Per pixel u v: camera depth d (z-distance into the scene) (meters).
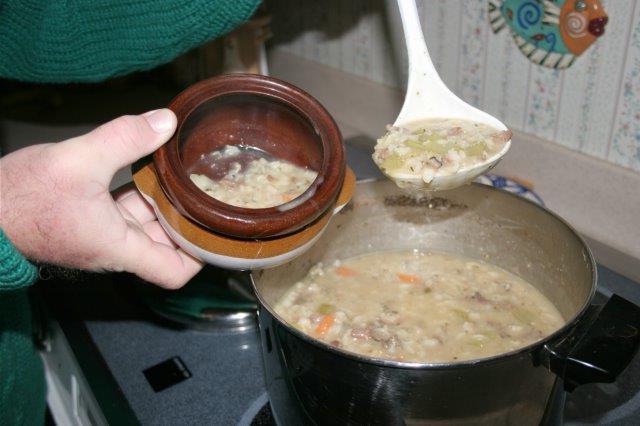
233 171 0.76
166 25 0.90
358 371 0.60
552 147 1.18
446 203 1.06
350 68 1.56
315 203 0.64
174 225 0.65
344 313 1.00
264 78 0.71
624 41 1.02
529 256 1.02
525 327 0.97
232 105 0.73
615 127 1.08
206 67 1.58
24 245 0.67
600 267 1.08
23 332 0.92
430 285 1.07
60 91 1.83
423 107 0.91
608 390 0.87
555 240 0.93
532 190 1.22
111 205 0.69
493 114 1.27
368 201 1.06
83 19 0.91
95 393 0.86
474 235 1.09
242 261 0.65
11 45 0.91
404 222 1.12
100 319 1.04
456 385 0.59
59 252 0.70
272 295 1.01
